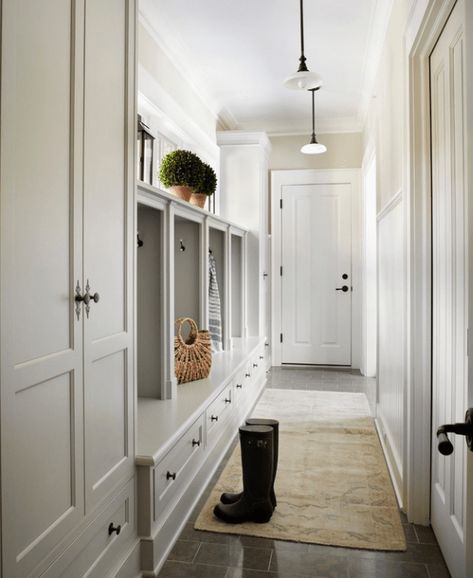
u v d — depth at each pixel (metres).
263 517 2.32
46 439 1.36
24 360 1.26
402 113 2.56
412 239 2.34
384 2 3.18
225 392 3.29
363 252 5.75
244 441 2.31
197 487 2.58
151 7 3.35
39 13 1.33
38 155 1.32
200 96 4.84
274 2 3.29
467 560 1.35
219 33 3.72
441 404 2.12
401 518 2.38
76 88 1.51
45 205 1.36
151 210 2.77
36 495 1.31
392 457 2.92
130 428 1.91
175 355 3.15
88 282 1.60
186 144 4.71
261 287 5.40
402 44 2.57
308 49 3.98
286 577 1.92
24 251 1.26
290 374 5.68
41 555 1.33
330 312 6.03
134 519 1.94
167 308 2.79
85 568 1.57
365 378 5.45
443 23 1.98
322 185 5.99
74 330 1.50
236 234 4.74
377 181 3.97
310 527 2.28
